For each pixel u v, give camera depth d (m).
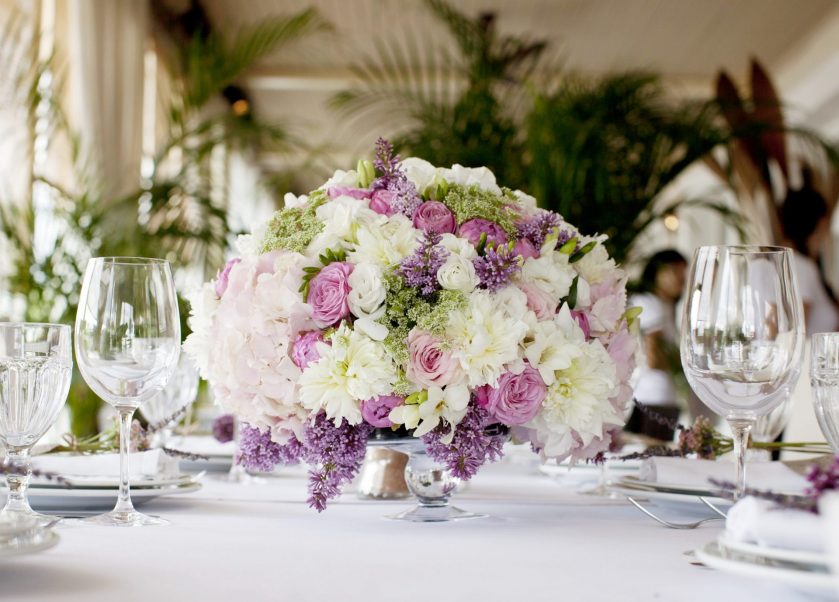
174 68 5.92
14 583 0.65
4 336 0.92
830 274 5.70
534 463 2.00
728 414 0.85
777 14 6.75
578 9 6.66
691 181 9.45
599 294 1.08
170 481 1.10
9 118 3.27
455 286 0.97
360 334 0.97
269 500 1.18
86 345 0.95
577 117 4.11
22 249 3.12
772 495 0.62
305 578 0.68
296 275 1.00
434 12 4.46
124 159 4.71
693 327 0.86
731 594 0.64
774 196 5.75
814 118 7.54
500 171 4.03
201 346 1.08
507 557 0.77
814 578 0.54
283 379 0.99
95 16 4.29
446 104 4.36
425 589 0.64
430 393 0.95
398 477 1.27
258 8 6.52
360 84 7.93
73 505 1.02
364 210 1.04
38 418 0.92
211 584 0.65
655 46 7.38
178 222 3.69
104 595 0.61
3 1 3.36
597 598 0.62
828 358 0.93
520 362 0.97
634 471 1.55
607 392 1.01
